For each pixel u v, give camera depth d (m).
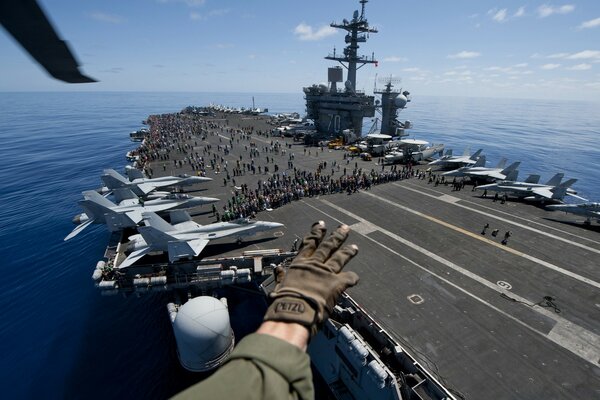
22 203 71.62
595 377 22.06
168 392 28.09
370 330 25.97
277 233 42.12
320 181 60.81
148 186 55.06
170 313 31.50
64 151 128.12
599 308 28.41
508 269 34.00
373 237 40.84
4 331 35.59
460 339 25.05
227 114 192.38
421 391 21.00
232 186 60.81
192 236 36.69
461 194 56.97
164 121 157.75
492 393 20.97
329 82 104.38
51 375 30.47
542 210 49.66
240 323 33.31
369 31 95.75
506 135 177.62
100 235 56.41
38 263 48.25
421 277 32.69
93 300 40.09
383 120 104.38
